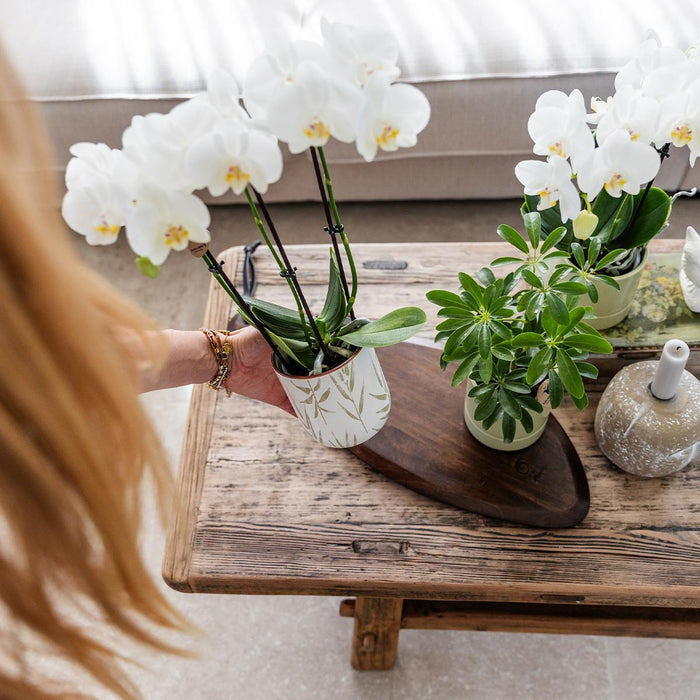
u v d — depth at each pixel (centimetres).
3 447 33
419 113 50
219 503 85
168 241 51
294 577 80
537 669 118
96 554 42
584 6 149
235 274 106
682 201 176
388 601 97
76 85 152
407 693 118
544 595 78
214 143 48
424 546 81
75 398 35
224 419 92
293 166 170
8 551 40
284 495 85
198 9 156
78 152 51
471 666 119
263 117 52
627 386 78
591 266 79
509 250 104
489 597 79
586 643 120
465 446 84
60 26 157
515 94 148
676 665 117
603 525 80
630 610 100
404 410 87
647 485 83
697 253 84
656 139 67
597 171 63
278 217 188
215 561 81
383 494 84
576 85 145
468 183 172
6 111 30
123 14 158
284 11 154
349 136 50
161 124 49
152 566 132
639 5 148
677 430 74
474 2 152
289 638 124
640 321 89
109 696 116
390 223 184
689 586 76
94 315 35
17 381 32
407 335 67
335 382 71
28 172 32
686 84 65
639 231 79
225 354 80
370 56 51
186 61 150
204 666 121
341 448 86
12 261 30
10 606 42
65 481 37
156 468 43
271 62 50
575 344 66
